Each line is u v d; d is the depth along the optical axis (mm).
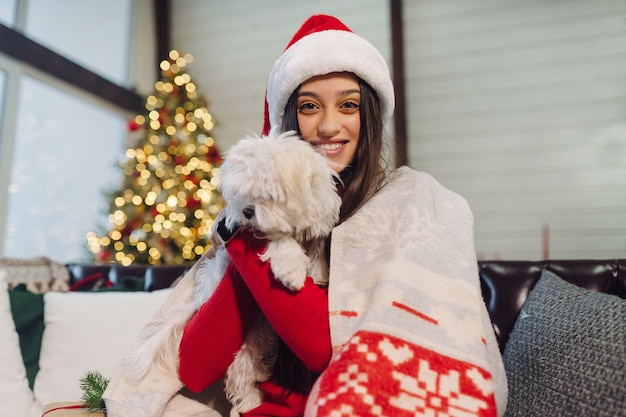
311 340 721
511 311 1236
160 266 1796
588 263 1252
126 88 4094
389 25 3727
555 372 885
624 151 3170
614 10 3229
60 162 3445
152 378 872
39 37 3346
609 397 753
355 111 999
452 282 738
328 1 3947
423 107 3662
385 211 862
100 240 3242
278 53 4117
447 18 3613
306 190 685
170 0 4488
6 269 1744
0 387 1294
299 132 1014
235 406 852
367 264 777
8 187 2971
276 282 738
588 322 907
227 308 802
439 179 3600
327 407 609
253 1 4172
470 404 629
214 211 3334
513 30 3453
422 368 638
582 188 3248
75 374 1338
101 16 3971
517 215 3387
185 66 4254
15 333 1404
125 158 3631
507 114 3453
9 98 2986
